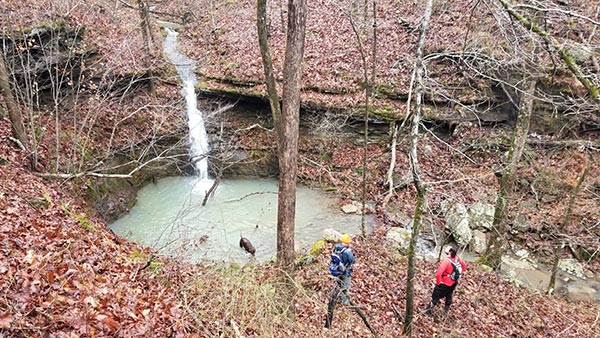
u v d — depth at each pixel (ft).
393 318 29.17
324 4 73.82
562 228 41.60
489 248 41.24
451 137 55.93
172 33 80.02
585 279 40.65
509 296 34.76
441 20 57.36
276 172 61.21
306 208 52.29
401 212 49.98
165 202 52.03
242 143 61.77
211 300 20.77
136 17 75.15
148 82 60.54
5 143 37.29
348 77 60.34
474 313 31.24
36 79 44.42
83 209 37.55
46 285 16.96
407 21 63.82
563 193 46.98
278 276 24.14
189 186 57.21
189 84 64.08
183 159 58.85
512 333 29.66
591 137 48.83
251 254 40.42
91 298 17.04
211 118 61.00
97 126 50.65
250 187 58.29
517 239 45.19
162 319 18.37
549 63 31.50
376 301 30.81
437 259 41.29
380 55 61.67
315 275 33.09
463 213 45.55
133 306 18.34
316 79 60.85
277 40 69.41
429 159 54.19
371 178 55.72
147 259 27.14
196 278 23.27
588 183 43.83
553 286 38.17
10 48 41.93
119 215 47.11
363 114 57.52
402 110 56.90
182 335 17.60
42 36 45.78
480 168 52.13
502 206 39.24
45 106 46.88
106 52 57.00
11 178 31.86
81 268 19.93
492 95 53.62
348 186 55.72
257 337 19.81
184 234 41.50
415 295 32.30
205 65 67.87
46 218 26.81
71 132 46.93
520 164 45.14
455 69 53.98
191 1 85.71
